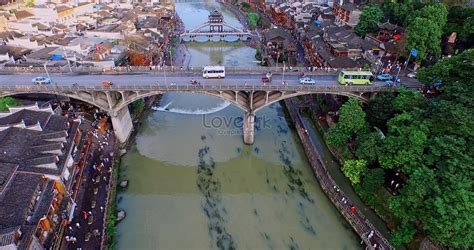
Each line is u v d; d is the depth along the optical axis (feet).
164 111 236.63
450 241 106.63
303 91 174.09
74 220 131.64
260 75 197.88
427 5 235.40
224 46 398.62
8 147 128.47
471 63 141.59
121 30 297.12
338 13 360.48
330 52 258.98
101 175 158.81
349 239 137.80
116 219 144.56
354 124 160.25
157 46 304.50
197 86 171.32
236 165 185.57
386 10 295.07
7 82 180.86
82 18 356.38
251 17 453.58
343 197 149.79
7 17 323.37
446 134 127.85
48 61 220.84
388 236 132.16
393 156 134.92
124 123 193.88
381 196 143.74
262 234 141.79
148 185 168.25
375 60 224.12
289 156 192.95
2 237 92.79
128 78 189.98
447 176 111.86
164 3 538.88
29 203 109.50
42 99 203.92
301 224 146.82
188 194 163.73
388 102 161.89
